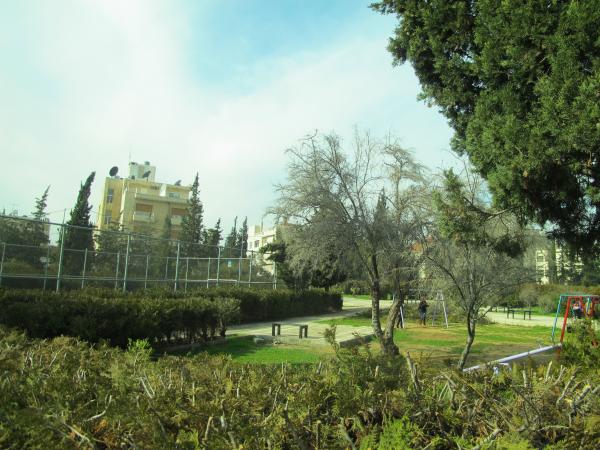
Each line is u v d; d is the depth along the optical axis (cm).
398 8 746
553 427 239
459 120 705
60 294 1298
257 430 217
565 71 490
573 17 494
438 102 735
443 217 683
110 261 2034
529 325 2892
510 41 557
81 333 1110
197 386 293
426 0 696
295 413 245
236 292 2347
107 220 6650
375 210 1391
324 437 231
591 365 476
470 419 251
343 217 1391
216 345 1527
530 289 2017
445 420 250
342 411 247
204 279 2577
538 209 588
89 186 3944
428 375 311
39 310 1071
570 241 637
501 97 573
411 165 1412
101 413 226
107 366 330
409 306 3144
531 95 570
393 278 1370
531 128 532
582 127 460
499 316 3519
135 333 1223
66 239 1859
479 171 640
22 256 1698
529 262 1055
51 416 219
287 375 318
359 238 1405
